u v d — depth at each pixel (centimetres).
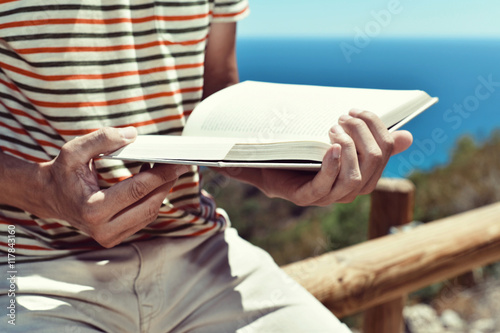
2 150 88
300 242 1384
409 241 163
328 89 98
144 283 95
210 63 114
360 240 868
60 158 72
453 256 168
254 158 69
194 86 101
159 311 95
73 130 88
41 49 84
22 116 88
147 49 93
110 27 89
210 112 89
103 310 90
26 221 88
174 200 100
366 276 145
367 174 79
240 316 96
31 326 79
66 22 85
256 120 84
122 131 74
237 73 119
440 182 1047
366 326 212
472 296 619
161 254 96
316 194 80
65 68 86
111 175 90
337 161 72
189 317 98
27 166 77
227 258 103
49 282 86
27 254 88
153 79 95
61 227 89
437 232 171
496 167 1058
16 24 83
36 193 77
